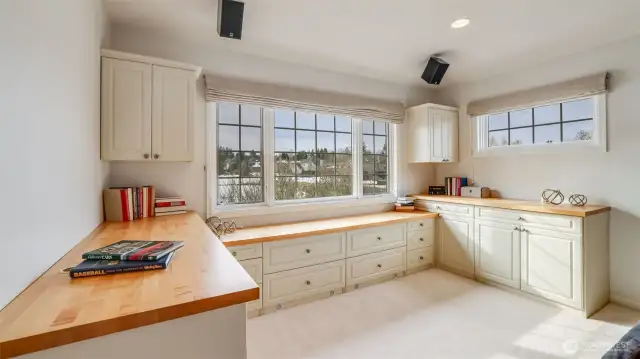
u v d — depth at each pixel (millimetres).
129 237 1589
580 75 2809
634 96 2504
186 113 2236
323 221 3152
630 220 2529
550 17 2184
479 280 3141
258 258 2449
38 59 1008
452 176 3977
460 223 3332
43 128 1041
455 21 2242
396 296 2803
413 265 3422
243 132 2904
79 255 1244
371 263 3088
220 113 2785
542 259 2619
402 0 1955
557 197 2957
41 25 1029
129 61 2045
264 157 2996
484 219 3084
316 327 2262
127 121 2039
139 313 783
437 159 3727
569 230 2443
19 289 872
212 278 1012
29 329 699
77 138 1418
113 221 2059
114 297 862
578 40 2570
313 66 3186
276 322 2340
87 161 1606
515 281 2822
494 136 3594
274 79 2971
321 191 3389
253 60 2865
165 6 2045
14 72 858
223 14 1906
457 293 2855
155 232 1713
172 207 2354
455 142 3871
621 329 2184
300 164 3244
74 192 1370
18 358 690
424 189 4137
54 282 971
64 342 709
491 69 3289
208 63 2658
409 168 3988
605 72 2639
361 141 3660
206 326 884
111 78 1990
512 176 3363
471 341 2055
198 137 2629
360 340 2088
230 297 897
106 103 1976
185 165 2576
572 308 2441
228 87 2693
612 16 2164
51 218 1103
